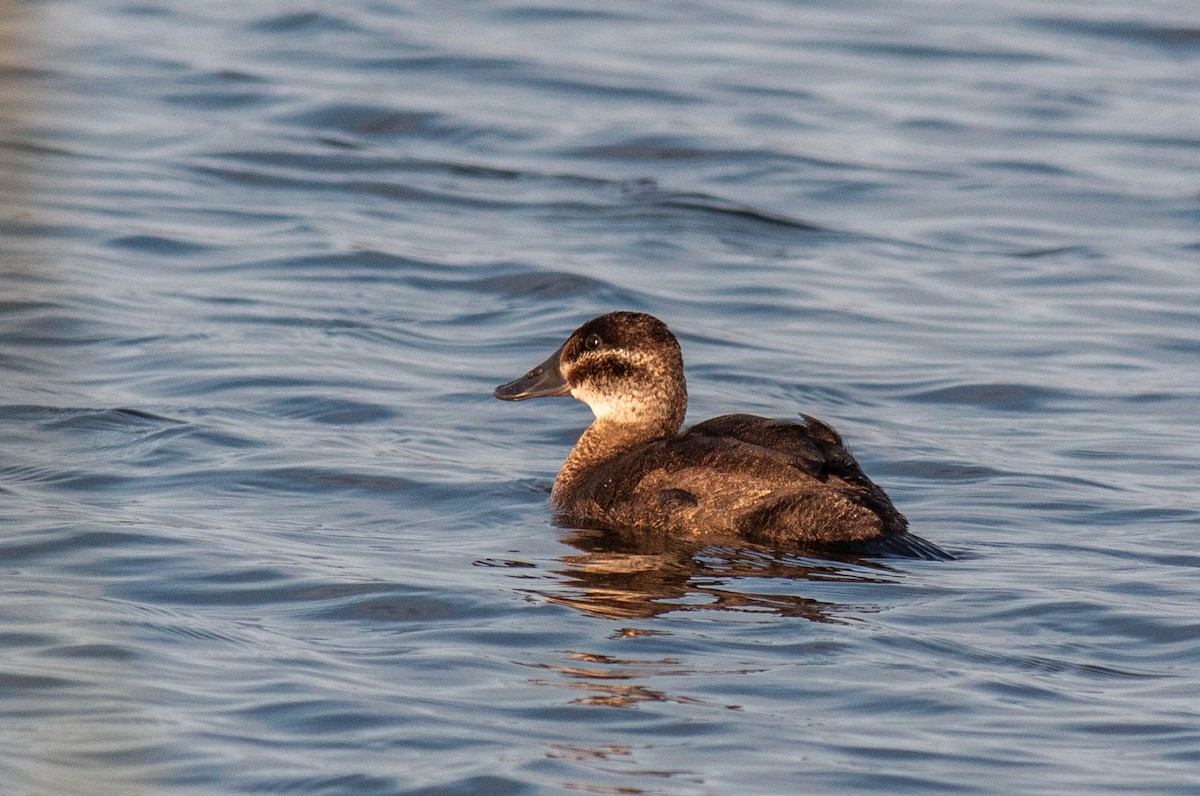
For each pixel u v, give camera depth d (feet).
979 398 52.13
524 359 54.75
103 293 58.65
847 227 71.41
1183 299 62.80
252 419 47.55
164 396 48.93
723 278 64.39
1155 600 34.22
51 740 26.18
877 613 33.14
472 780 25.36
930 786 25.62
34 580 34.06
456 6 104.73
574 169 78.02
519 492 42.65
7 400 47.55
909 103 89.10
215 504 40.34
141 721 27.04
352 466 43.65
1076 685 29.73
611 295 61.21
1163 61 98.94
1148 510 41.55
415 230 69.00
